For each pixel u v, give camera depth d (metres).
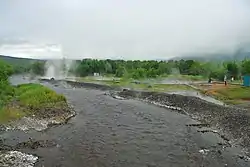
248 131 41.56
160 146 37.38
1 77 72.75
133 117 56.50
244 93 77.06
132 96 91.44
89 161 31.66
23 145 36.28
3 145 35.94
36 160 31.34
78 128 46.44
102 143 38.41
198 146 37.38
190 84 115.69
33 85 92.44
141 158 32.88
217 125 48.66
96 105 72.06
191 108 64.38
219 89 87.19
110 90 114.62
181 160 32.25
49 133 42.81
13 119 48.03
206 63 188.25
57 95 68.38
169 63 198.88
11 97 67.50
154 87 109.19
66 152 34.34
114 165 30.64
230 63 147.12
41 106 58.62
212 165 30.72
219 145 37.72
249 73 122.12
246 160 32.12
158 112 62.59
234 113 52.88
